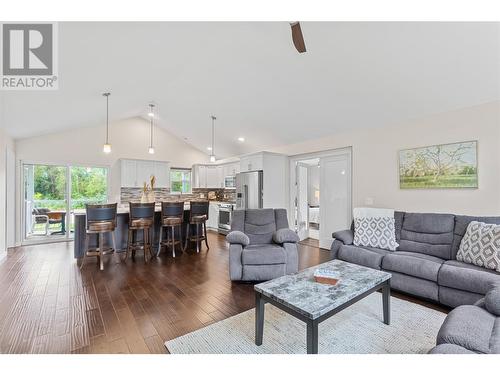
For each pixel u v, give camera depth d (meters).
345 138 4.49
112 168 6.48
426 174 3.42
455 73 2.67
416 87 3.00
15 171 5.17
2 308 2.44
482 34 2.20
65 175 5.85
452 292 2.31
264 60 3.24
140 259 4.25
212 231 7.14
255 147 6.39
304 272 2.27
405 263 2.66
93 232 3.71
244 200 5.80
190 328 2.12
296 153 5.45
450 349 1.18
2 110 3.51
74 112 4.54
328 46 2.72
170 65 3.44
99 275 3.42
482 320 1.41
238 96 4.32
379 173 3.97
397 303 2.55
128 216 4.60
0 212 4.17
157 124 7.16
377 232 3.28
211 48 3.07
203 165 7.94
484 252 2.36
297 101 3.98
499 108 2.83
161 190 7.30
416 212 3.53
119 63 3.00
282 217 3.82
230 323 2.20
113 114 5.57
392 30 2.35
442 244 2.85
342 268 2.37
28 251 4.75
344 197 4.68
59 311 2.38
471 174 3.02
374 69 2.89
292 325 2.17
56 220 5.73
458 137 3.13
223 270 3.66
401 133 3.71
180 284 3.10
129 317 2.29
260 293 1.89
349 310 2.41
